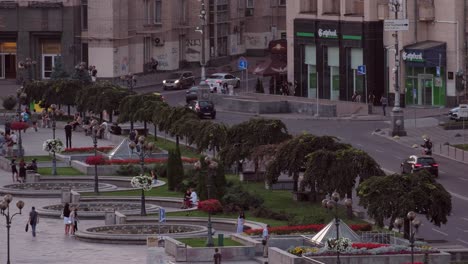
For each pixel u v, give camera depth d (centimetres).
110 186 11794
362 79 17575
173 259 8725
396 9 14625
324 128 15150
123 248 9175
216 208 8869
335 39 17925
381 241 8794
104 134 15088
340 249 8206
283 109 16900
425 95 17038
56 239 9544
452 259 8538
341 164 10075
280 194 11106
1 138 14062
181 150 13800
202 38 17288
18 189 11719
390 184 8962
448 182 11612
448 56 16825
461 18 16800
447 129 14788
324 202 8844
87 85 16100
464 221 9956
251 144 11594
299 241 8800
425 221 9969
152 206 10750
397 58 14575
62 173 12550
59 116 16362
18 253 9019
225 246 8800
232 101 17275
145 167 12506
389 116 16088
